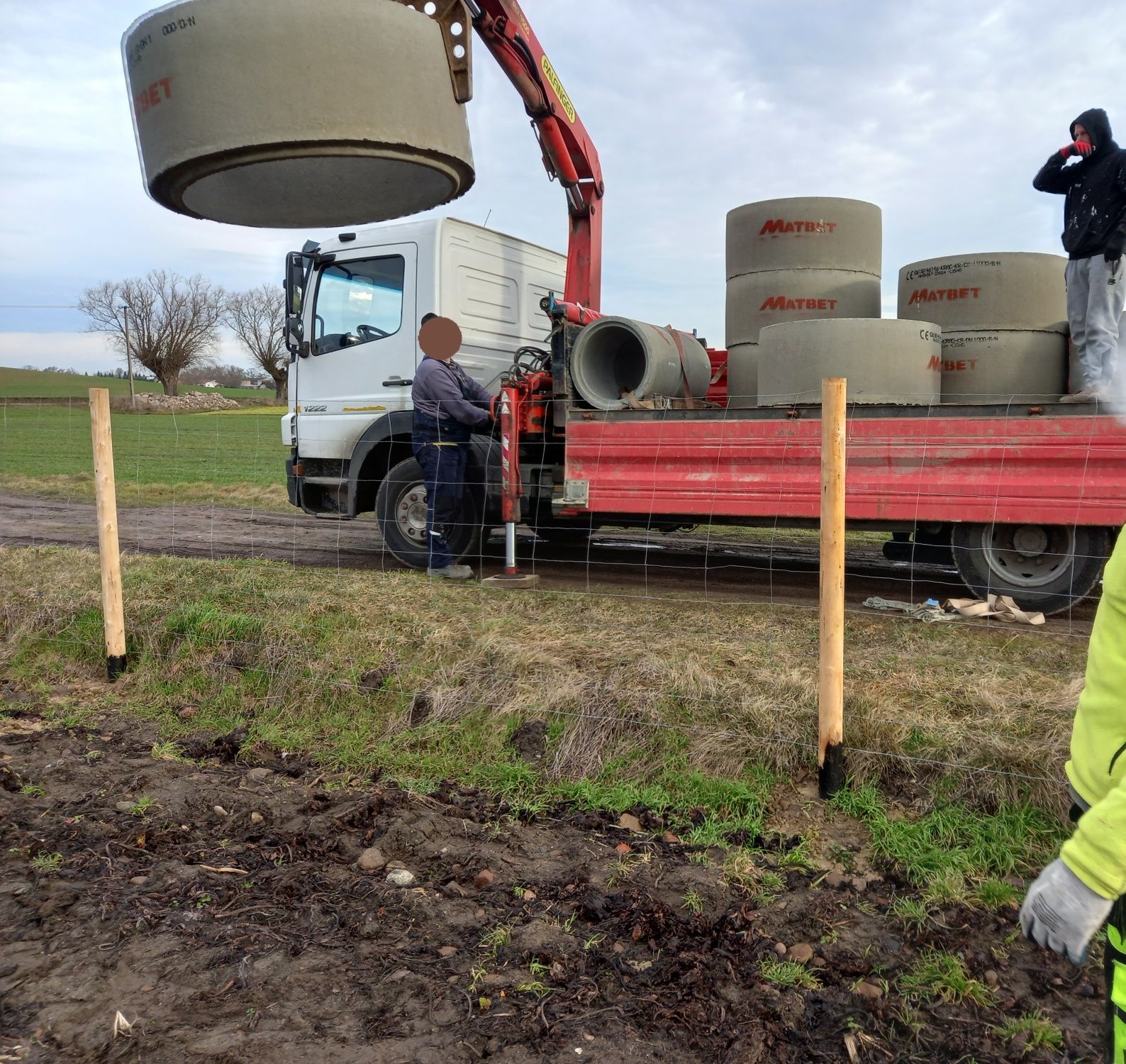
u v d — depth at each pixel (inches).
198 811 151.1
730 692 170.6
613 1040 96.0
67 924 116.2
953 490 231.1
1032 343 240.2
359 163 158.7
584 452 267.4
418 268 304.2
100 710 201.9
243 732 187.6
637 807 151.3
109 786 160.2
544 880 129.9
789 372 243.1
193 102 136.8
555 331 277.0
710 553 353.4
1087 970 108.1
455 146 149.2
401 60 139.6
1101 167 217.5
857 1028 99.5
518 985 104.7
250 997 102.0
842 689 163.5
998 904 120.3
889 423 234.8
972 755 146.3
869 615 235.5
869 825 140.1
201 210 172.1
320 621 217.3
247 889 126.4
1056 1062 94.3
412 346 307.1
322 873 130.3
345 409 321.7
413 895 124.2
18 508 521.3
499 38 267.9
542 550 358.9
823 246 258.7
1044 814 136.9
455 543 297.6
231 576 255.9
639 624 221.3
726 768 156.9
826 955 112.1
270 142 135.4
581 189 330.6
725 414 249.3
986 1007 103.0
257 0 133.6
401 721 182.9
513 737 171.8
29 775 164.6
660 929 116.0
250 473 756.0
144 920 116.8
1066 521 221.9
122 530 422.9
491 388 323.9
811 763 154.4
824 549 142.5
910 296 256.2
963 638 209.8
